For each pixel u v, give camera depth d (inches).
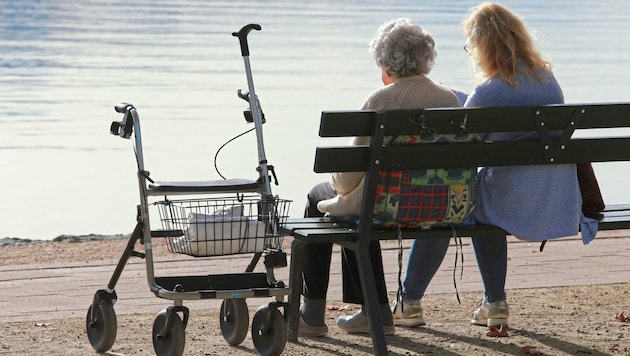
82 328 776.3
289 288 666.8
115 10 5733.3
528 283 930.7
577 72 2928.2
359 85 2780.5
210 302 880.3
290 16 5349.4
